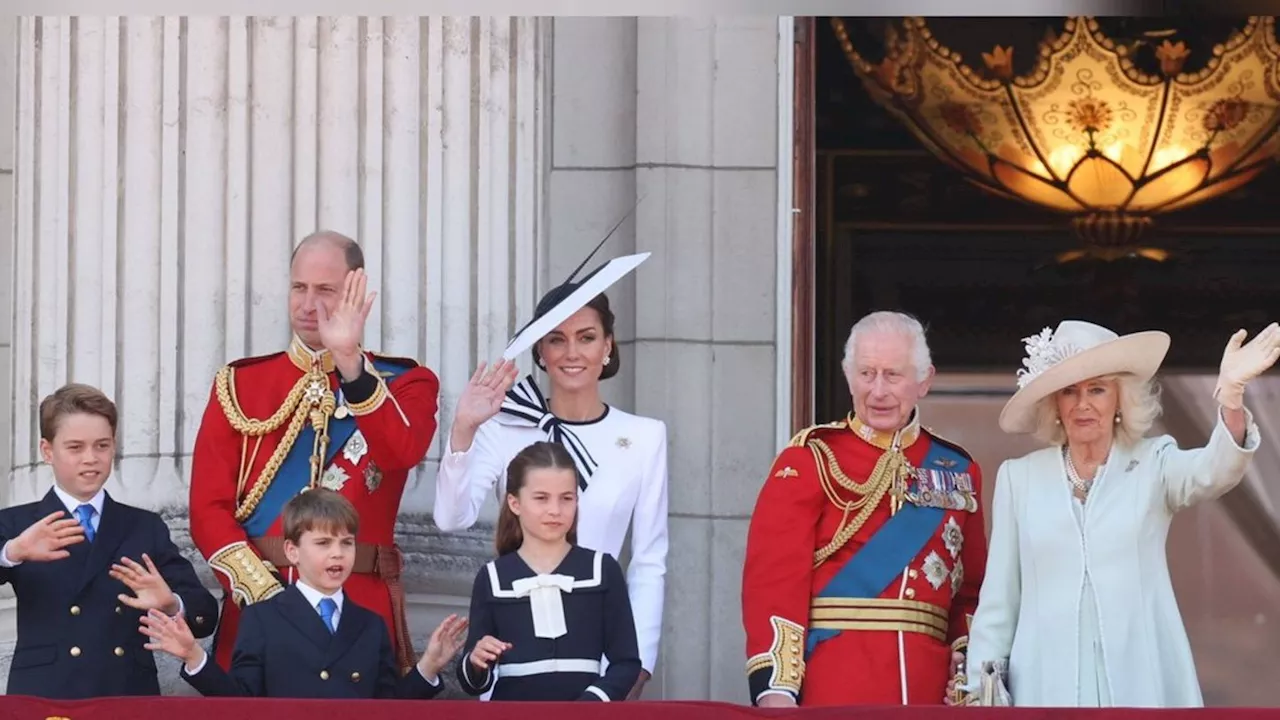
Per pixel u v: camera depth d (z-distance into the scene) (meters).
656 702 20.17
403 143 28.14
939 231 33.56
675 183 28.98
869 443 23.31
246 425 24.09
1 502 28.05
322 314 23.78
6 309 28.42
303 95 28.05
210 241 27.78
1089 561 21.72
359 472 24.05
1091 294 33.47
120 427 27.52
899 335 23.20
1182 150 33.38
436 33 28.33
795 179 29.41
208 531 23.67
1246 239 33.31
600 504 24.45
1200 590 31.48
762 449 28.91
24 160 28.44
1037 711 19.75
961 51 33.44
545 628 22.33
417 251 28.06
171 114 27.97
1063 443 22.47
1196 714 19.64
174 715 20.19
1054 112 33.44
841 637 22.73
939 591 23.02
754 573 22.86
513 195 28.53
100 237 27.94
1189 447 32.94
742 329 29.00
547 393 28.03
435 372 27.89
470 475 23.97
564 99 29.03
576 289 24.86
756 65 29.12
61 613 22.94
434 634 22.62
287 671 21.98
